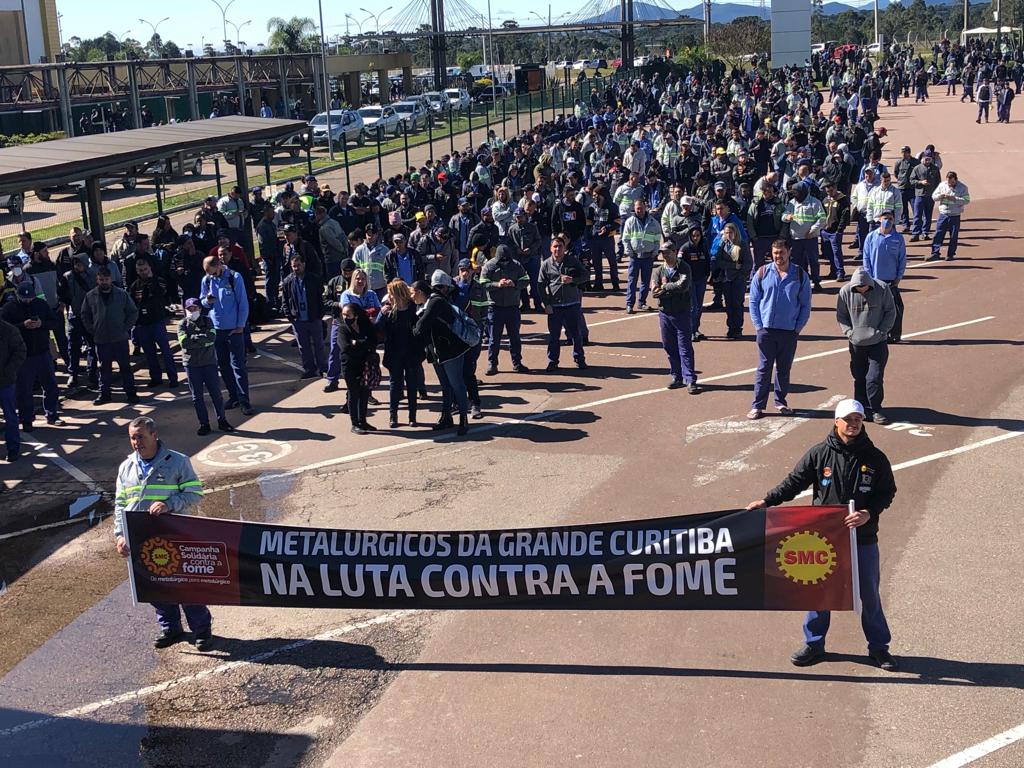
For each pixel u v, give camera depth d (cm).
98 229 1861
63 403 1535
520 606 784
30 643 845
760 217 1853
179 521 799
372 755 677
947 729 675
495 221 2103
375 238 1717
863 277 1238
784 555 739
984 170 3538
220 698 753
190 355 1322
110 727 722
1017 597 841
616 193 2239
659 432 1266
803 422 1276
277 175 4297
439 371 1311
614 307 1973
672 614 844
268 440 1320
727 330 1744
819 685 732
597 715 707
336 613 876
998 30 8888
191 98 5262
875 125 5081
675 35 14612
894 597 849
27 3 6047
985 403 1323
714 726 688
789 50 8156
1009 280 2025
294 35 8356
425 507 1068
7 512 1137
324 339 1667
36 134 4491
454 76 9169
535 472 1153
